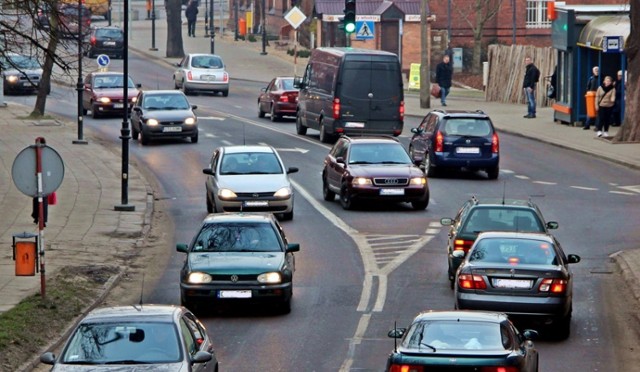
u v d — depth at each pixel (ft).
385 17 558.97
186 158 320.70
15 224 223.92
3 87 455.22
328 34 584.81
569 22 372.17
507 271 141.59
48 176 157.79
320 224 231.50
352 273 187.73
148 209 245.24
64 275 178.91
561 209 244.42
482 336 105.70
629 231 222.89
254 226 167.63
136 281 183.62
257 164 240.94
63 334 147.74
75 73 476.13
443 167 282.77
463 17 567.59
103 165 302.25
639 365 134.82
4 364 130.00
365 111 339.77
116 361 103.71
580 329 153.07
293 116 411.13
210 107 444.96
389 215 241.55
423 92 437.99
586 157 319.27
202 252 163.63
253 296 156.76
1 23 216.74
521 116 409.28
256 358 136.67
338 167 252.62
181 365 103.09
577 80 375.86
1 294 164.45
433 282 180.55
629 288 178.40
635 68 331.57
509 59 462.19
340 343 143.84
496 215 173.99
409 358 102.53
